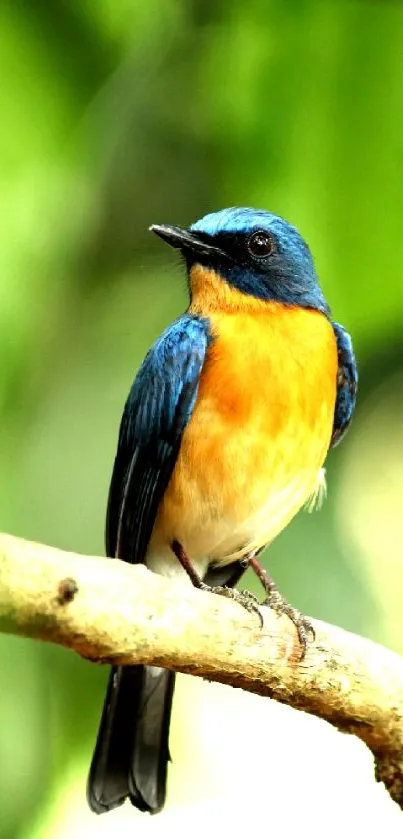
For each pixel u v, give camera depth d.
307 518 2.49
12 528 2.45
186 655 2.42
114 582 2.40
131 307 2.49
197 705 2.58
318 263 2.44
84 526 2.47
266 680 2.43
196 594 2.42
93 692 2.49
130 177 2.47
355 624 2.48
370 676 2.44
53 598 2.39
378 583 2.53
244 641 2.42
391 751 2.44
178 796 2.59
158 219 2.49
